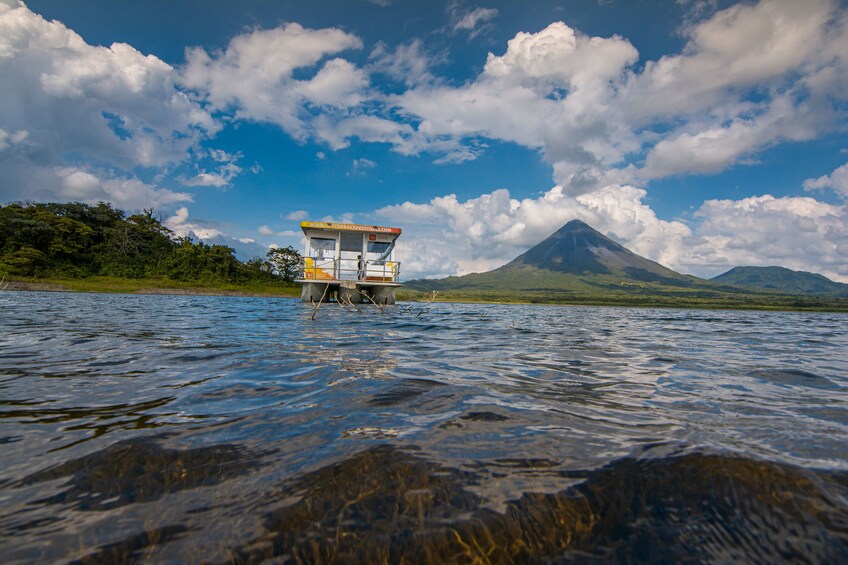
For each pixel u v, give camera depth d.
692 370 4.89
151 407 2.83
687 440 2.28
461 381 3.85
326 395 3.19
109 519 1.48
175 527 1.44
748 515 1.54
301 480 1.76
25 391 3.24
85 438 2.22
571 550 1.39
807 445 2.23
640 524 1.50
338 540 1.40
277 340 6.68
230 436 2.27
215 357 4.88
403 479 1.78
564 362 5.30
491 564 1.33
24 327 7.73
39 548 1.31
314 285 23.45
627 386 3.85
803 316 34.00
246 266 52.03
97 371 4.02
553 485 1.75
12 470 1.83
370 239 24.20
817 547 1.36
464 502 1.62
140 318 10.44
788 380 4.34
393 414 2.72
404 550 1.37
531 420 2.64
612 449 2.14
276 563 1.29
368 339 7.27
